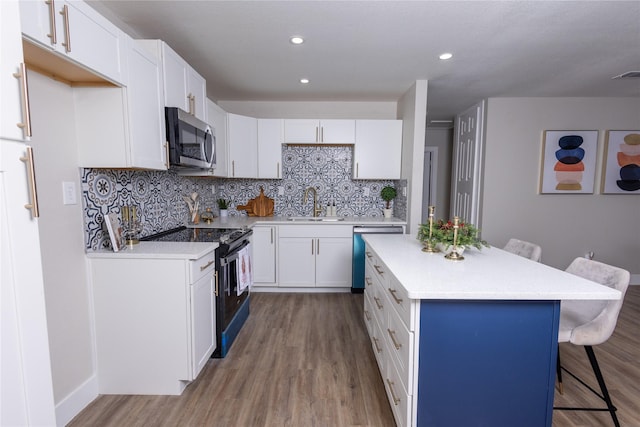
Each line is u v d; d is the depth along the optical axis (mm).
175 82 2137
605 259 4027
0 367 941
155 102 1890
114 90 1616
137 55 1701
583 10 1875
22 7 1052
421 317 1271
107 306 1782
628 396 1836
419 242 2283
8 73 932
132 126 1651
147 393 1836
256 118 3787
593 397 1830
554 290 1222
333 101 4004
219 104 4008
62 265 1575
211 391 1864
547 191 3959
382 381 1956
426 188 5738
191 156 2240
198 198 3320
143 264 1764
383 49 2449
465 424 1315
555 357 1291
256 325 2752
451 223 1917
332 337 2533
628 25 2059
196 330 1853
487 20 2006
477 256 1834
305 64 2758
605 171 3918
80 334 1700
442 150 5660
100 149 1653
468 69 2879
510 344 1285
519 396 1306
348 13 1929
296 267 3541
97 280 1767
